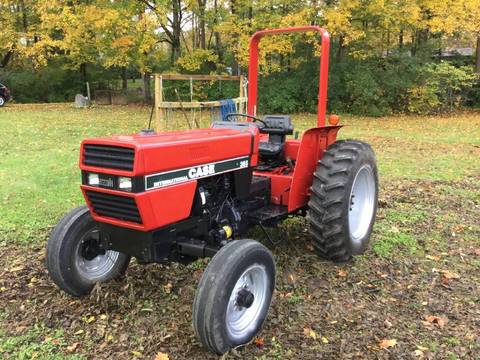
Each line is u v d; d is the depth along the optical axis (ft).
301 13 52.54
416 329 10.57
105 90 88.22
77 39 57.93
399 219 18.03
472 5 54.39
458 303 11.73
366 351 9.76
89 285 11.87
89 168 9.75
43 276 13.29
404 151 34.30
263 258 9.98
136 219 9.51
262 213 13.03
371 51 61.05
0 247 15.43
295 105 65.36
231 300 9.49
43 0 55.77
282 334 10.36
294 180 13.05
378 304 11.67
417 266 13.92
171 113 33.91
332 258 13.70
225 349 9.41
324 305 11.59
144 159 9.04
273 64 60.18
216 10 61.41
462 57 77.56
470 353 9.71
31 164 28.07
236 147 11.40
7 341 10.08
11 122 50.55
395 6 54.13
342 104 64.69
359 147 13.69
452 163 29.17
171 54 73.82
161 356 9.49
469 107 71.00
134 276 13.04
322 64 13.91
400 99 64.75
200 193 10.64
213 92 67.92
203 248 10.23
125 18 55.72
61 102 87.51
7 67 90.43
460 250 15.12
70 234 11.30
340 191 12.76
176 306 11.51
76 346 9.96
